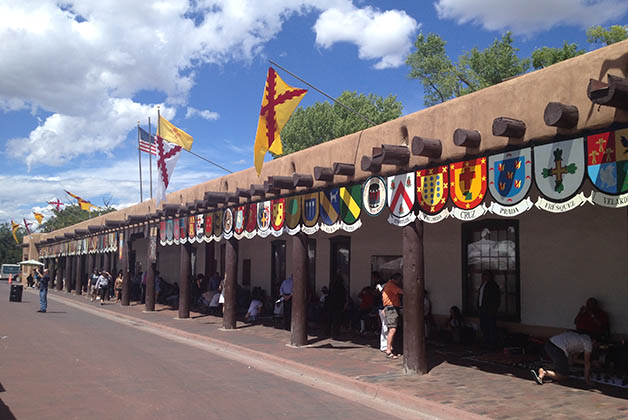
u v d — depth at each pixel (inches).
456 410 263.3
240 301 808.9
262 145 442.3
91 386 311.3
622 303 371.2
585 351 313.9
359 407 286.2
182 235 724.7
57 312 829.8
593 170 242.8
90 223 1286.9
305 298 478.6
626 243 371.6
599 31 991.0
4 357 402.0
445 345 462.3
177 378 340.8
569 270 404.5
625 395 291.6
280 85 439.2
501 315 453.1
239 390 313.9
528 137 276.1
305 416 262.2
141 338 539.8
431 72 1229.1
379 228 581.6
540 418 249.3
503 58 1114.1
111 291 1190.9
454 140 303.6
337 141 436.1
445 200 325.4
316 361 400.8
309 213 463.5
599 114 242.5
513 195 281.0
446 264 503.8
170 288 1040.2
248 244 855.1
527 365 367.9
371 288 553.0
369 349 457.7
